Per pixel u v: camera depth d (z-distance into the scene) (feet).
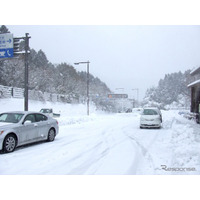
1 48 54.49
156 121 54.24
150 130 51.37
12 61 126.93
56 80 175.94
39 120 33.40
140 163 22.34
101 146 31.60
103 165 21.76
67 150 28.71
